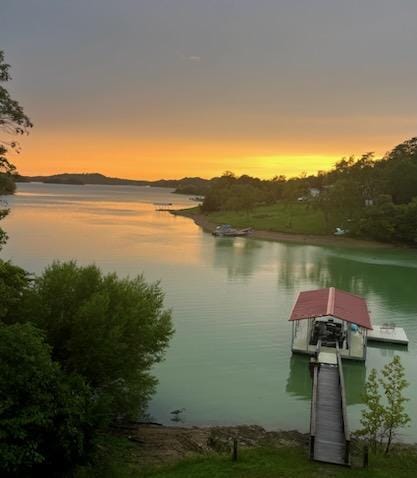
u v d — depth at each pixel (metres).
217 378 34.56
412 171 131.88
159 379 34.09
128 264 76.69
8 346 15.85
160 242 104.62
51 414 15.36
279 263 83.88
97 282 25.14
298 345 39.62
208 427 27.28
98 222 141.50
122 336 23.66
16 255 79.62
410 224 107.06
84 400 17.39
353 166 126.50
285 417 29.33
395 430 27.27
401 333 43.38
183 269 74.50
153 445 23.00
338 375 30.39
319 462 20.78
